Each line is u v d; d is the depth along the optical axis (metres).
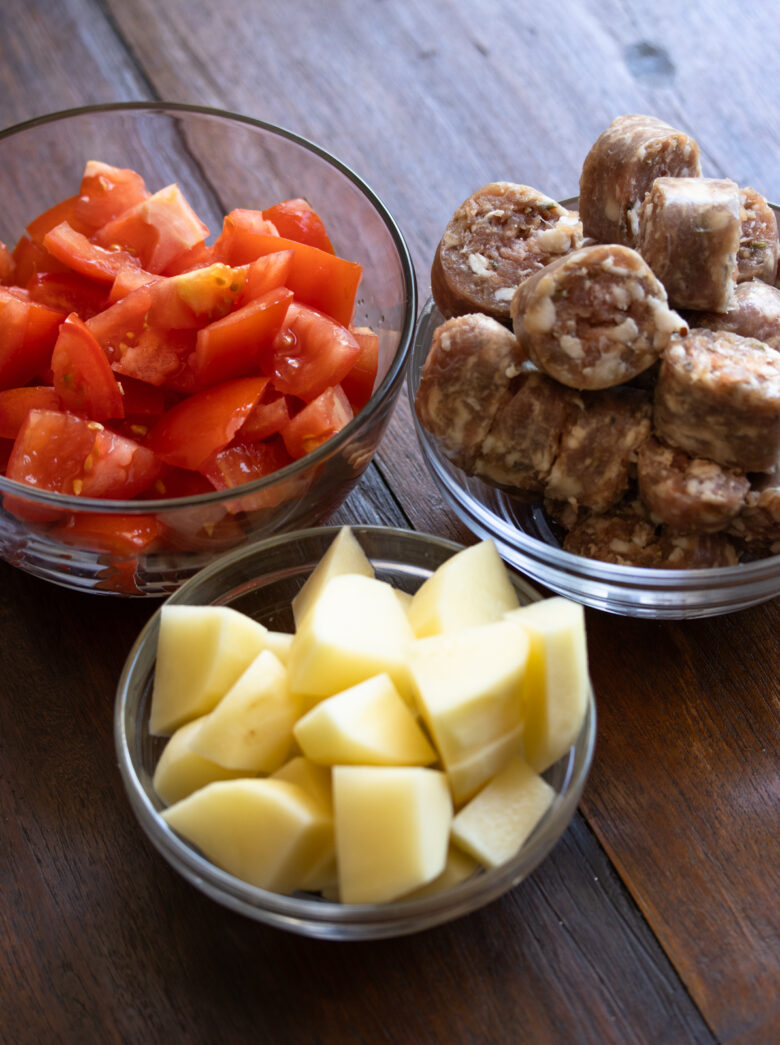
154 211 0.36
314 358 0.34
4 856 0.32
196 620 0.31
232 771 0.30
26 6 0.46
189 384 0.34
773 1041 0.30
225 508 0.32
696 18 0.46
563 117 0.44
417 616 0.31
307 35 0.46
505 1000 0.30
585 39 0.46
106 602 0.35
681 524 0.32
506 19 0.46
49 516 0.32
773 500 0.32
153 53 0.45
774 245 0.35
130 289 0.35
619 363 0.32
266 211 0.38
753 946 0.31
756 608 0.35
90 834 0.32
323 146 0.43
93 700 0.34
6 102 0.44
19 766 0.33
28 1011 0.31
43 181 0.39
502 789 0.30
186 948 0.31
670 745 0.33
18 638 0.35
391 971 0.31
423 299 0.40
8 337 0.34
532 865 0.29
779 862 0.32
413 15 0.46
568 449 0.33
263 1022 0.30
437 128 0.44
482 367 0.32
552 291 0.31
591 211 0.35
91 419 0.34
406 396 0.39
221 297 0.34
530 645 0.30
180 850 0.29
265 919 0.29
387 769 0.29
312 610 0.30
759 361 0.31
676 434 0.32
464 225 0.35
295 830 0.29
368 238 0.37
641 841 0.32
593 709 0.31
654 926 0.31
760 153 0.43
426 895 0.29
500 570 0.32
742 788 0.33
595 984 0.31
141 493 0.34
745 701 0.34
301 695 0.30
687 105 0.44
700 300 0.33
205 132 0.39
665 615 0.34
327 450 0.32
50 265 0.37
